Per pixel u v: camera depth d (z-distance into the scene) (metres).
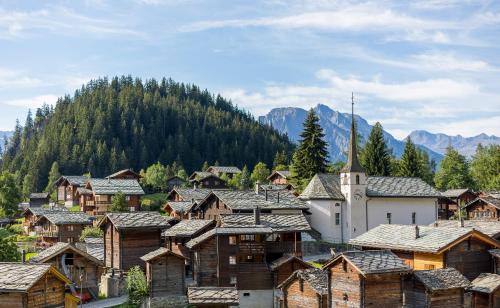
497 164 144.00
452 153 146.62
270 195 85.88
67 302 54.16
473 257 57.41
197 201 92.69
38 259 62.78
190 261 72.94
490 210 91.44
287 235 70.88
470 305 53.16
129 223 70.44
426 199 93.69
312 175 113.75
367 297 47.81
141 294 61.25
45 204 151.50
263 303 63.97
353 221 88.38
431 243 56.56
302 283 55.22
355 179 88.94
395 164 138.25
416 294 50.66
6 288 43.66
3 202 130.50
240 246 64.81
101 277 68.56
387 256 50.03
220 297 56.75
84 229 98.94
